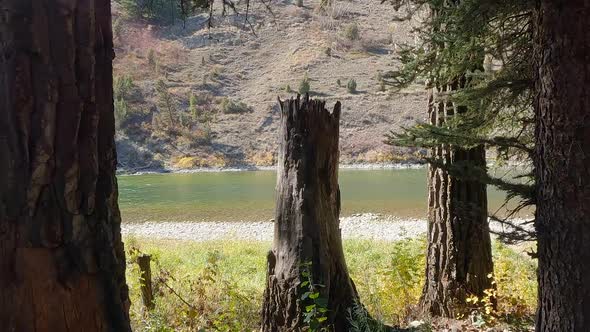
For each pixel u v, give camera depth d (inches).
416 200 1120.8
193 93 2267.5
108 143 73.0
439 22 178.7
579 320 122.3
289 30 2682.1
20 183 66.1
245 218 987.9
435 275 227.3
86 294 69.8
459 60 187.8
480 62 202.5
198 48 2573.8
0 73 66.2
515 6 161.8
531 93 174.2
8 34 65.7
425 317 223.8
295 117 184.5
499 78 179.8
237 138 2037.4
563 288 124.5
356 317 183.3
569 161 121.6
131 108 2103.8
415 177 1514.5
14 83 65.6
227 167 1897.1
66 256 68.6
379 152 1866.4
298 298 181.2
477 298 215.6
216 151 1973.4
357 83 2241.6
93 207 70.4
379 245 554.3
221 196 1277.1
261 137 2049.7
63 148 67.8
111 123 73.6
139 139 1995.6
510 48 183.9
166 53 2491.4
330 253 185.5
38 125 66.4
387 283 255.8
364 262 410.6
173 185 1492.4
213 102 2231.8
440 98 195.3
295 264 182.7
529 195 144.0
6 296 66.4
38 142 66.4
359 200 1141.7
